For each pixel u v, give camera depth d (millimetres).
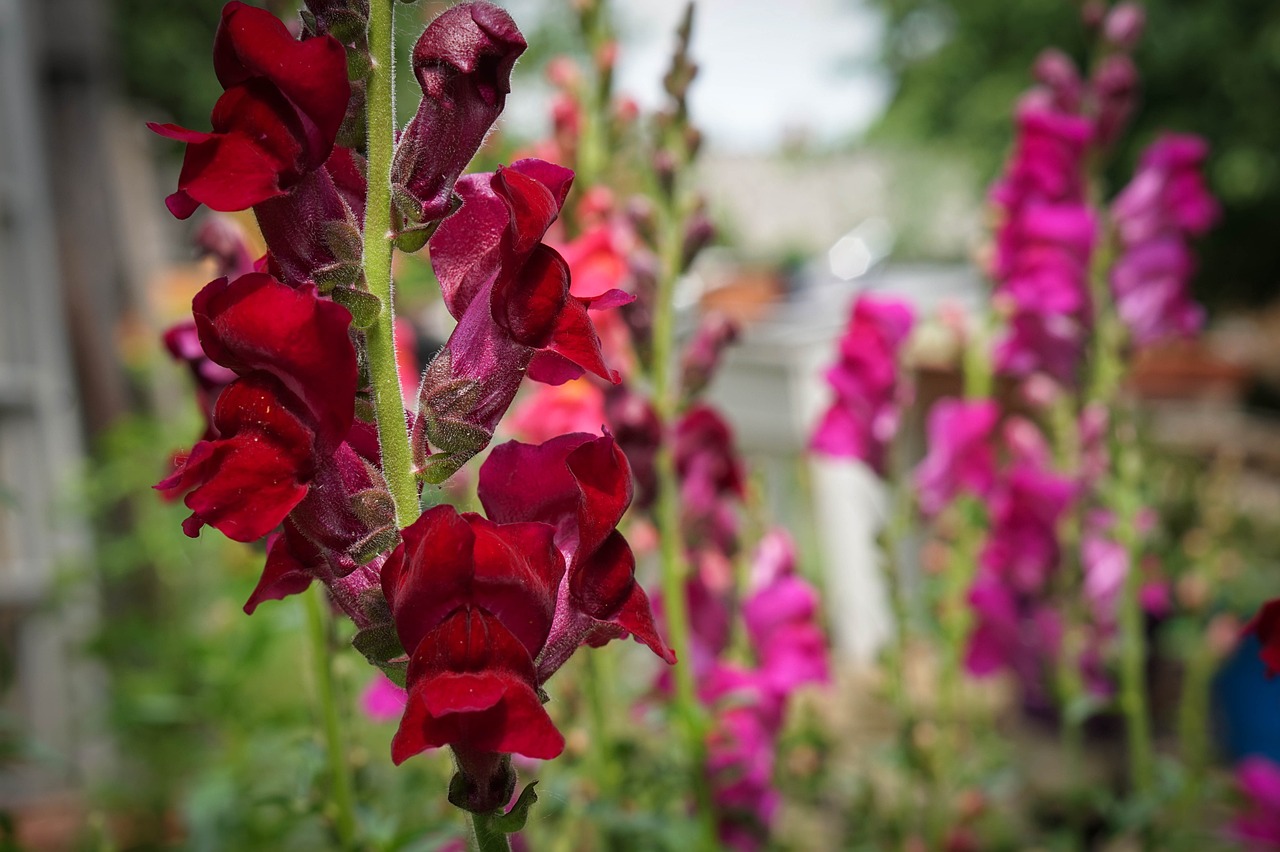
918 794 687
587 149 521
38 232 924
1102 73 621
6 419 901
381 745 564
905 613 562
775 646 522
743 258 3113
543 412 468
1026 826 745
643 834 439
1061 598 635
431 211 230
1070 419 671
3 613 875
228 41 217
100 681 891
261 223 227
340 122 218
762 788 517
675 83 468
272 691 653
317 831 512
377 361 230
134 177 1296
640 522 527
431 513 215
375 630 232
